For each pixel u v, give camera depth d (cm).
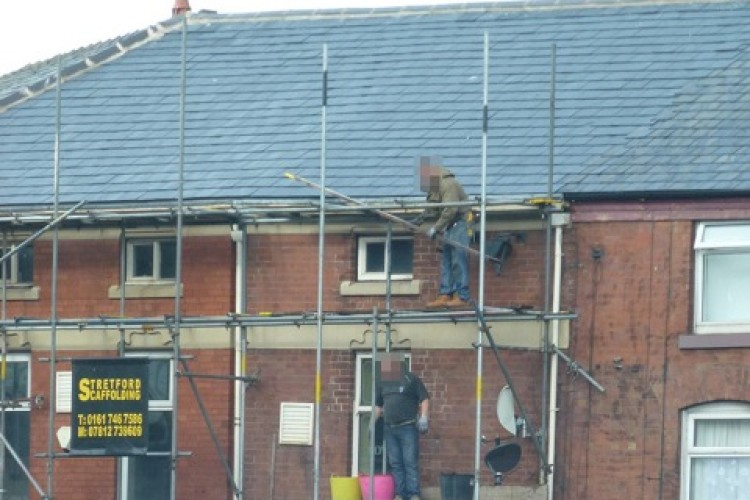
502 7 9388
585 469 8069
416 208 8056
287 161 8725
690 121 8450
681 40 8956
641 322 8075
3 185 8888
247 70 9375
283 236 8494
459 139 8650
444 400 8238
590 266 8125
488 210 8125
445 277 8131
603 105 8669
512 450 8025
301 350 8431
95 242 8688
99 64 9575
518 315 7988
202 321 8275
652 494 8006
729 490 7975
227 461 8444
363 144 8738
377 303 8362
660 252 8081
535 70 8962
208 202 8475
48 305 8719
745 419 7969
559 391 8112
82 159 9000
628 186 8094
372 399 8094
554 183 8212
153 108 9256
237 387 8475
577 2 9288
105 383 8212
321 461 8388
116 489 8619
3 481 8731
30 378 8700
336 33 9481
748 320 8006
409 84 9062
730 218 8031
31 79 9969
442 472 8206
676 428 8012
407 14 9481
